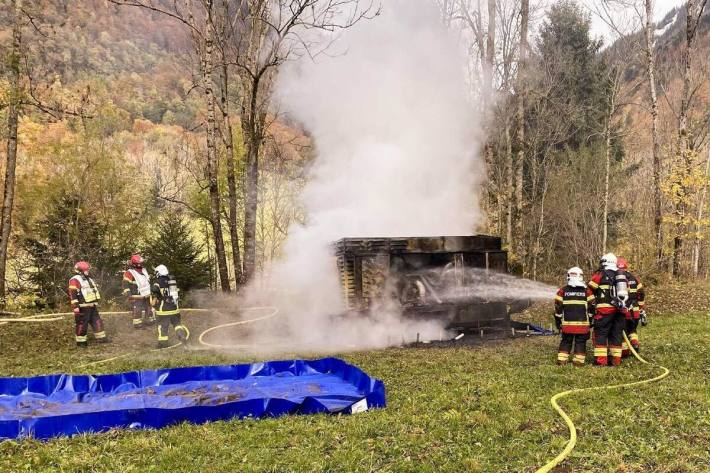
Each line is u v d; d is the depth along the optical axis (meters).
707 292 15.51
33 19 17.23
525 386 6.25
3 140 18.66
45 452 4.40
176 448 4.43
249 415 5.32
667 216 20.27
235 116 27.28
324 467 4.04
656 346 8.73
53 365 8.40
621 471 3.86
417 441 4.48
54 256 18.69
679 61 30.05
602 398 5.62
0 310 15.18
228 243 24.75
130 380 6.41
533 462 4.05
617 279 7.50
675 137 28.83
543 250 31.33
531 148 27.52
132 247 20.33
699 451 4.13
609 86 29.92
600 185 29.36
